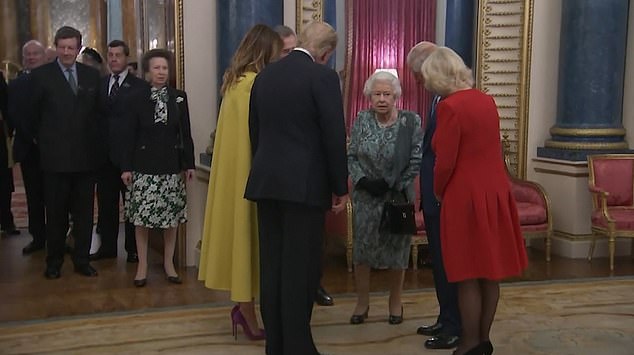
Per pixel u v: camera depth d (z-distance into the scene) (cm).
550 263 652
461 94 359
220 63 611
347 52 704
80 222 586
